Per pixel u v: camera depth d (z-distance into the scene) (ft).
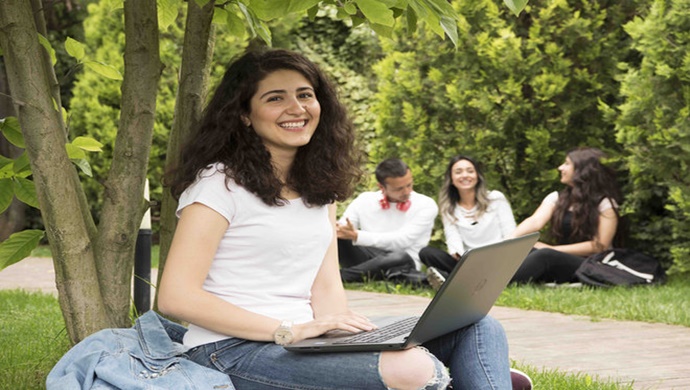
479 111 34.40
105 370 9.67
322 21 43.83
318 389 9.94
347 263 30.30
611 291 26.63
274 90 10.85
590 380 15.03
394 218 29.94
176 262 10.23
